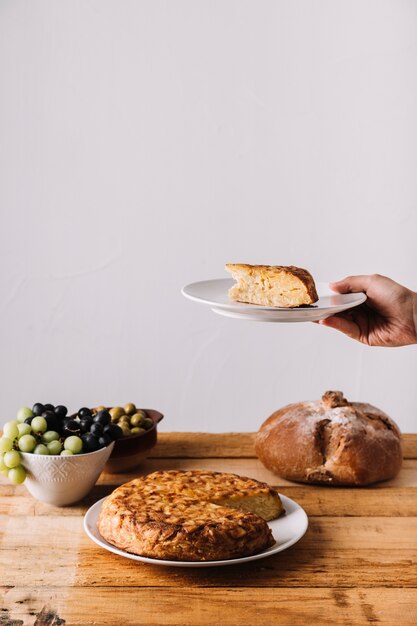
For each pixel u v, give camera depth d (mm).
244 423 3348
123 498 1469
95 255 3195
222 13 3051
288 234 3180
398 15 3059
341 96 3100
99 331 3256
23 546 1438
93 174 3137
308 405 1873
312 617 1212
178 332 3264
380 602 1256
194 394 3318
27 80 3078
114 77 3082
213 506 1433
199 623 1194
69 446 1596
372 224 3176
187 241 3184
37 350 3268
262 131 3115
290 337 3279
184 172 3137
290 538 1437
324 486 1745
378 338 2088
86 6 3045
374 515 1589
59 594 1273
